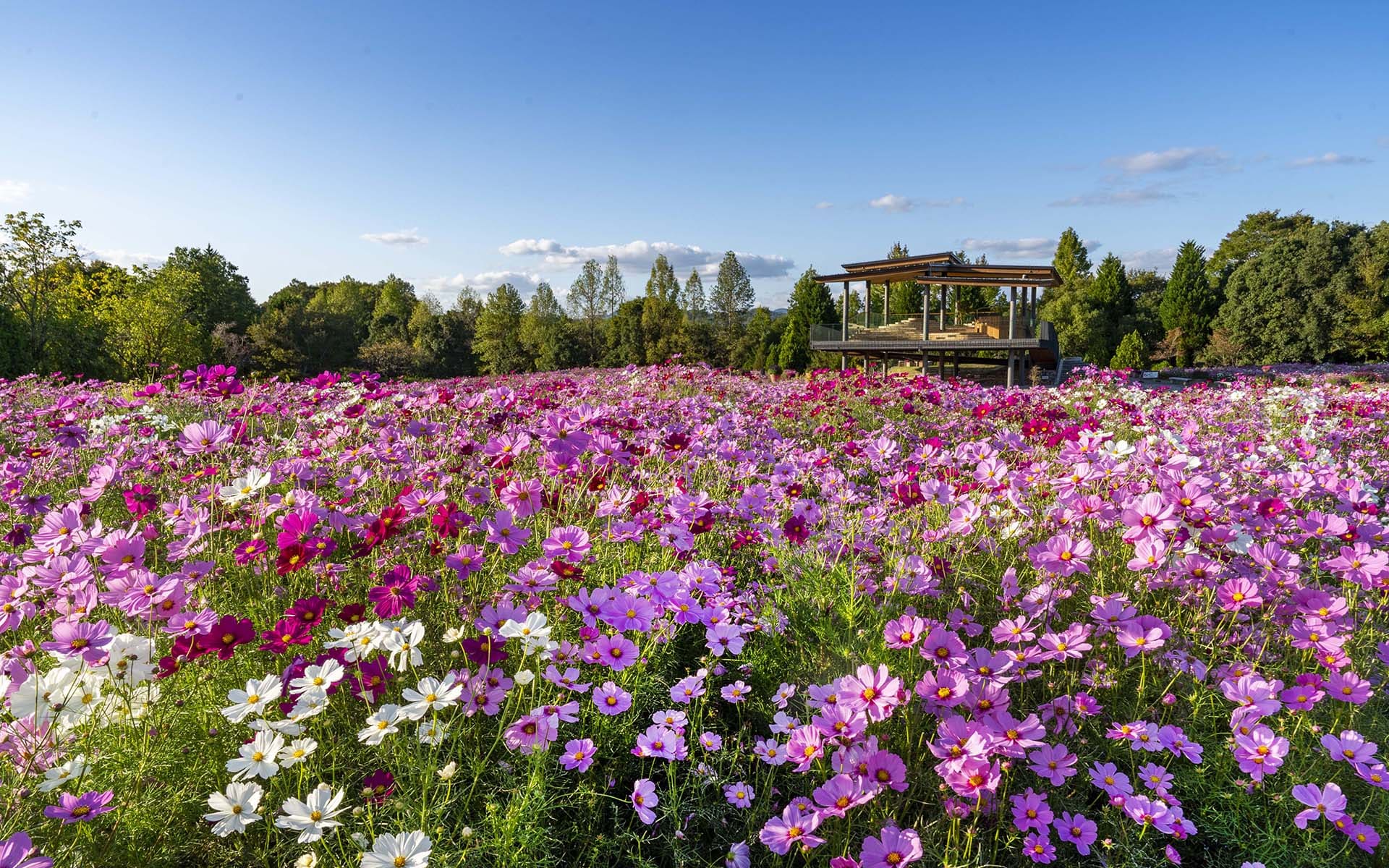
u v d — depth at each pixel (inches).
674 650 96.0
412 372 1526.8
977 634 89.7
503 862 58.8
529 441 101.4
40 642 81.4
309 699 61.7
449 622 84.7
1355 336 1348.4
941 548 109.9
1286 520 110.9
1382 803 70.1
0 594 72.4
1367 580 93.3
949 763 63.7
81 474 157.2
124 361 1021.8
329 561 89.8
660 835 68.4
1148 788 73.2
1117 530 103.8
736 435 184.2
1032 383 821.2
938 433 253.8
